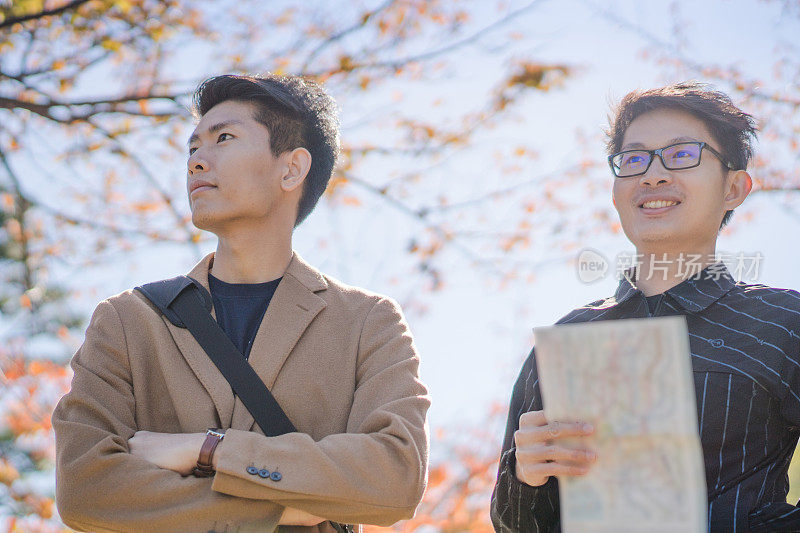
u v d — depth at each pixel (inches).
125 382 98.6
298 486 88.7
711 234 105.4
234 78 112.3
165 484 89.4
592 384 67.3
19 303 291.9
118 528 89.3
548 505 97.7
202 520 88.5
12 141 265.4
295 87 116.5
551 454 88.6
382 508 90.4
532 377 108.7
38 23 247.0
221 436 91.5
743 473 93.1
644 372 66.1
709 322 100.1
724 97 112.0
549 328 68.7
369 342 102.7
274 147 110.2
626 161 108.1
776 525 89.4
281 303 104.0
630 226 107.3
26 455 269.1
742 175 108.9
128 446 93.0
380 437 92.2
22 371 265.9
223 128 108.7
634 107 111.3
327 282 109.1
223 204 105.6
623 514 65.2
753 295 101.4
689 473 64.1
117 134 257.4
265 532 89.0
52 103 243.4
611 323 67.2
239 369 98.3
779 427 95.3
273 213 109.0
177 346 100.4
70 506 89.6
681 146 105.3
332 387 100.3
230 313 104.9
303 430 98.1
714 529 91.1
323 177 116.8
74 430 92.9
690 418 64.6
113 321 101.3
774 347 95.9
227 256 108.8
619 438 66.2
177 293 102.9
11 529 261.9
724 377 95.0
